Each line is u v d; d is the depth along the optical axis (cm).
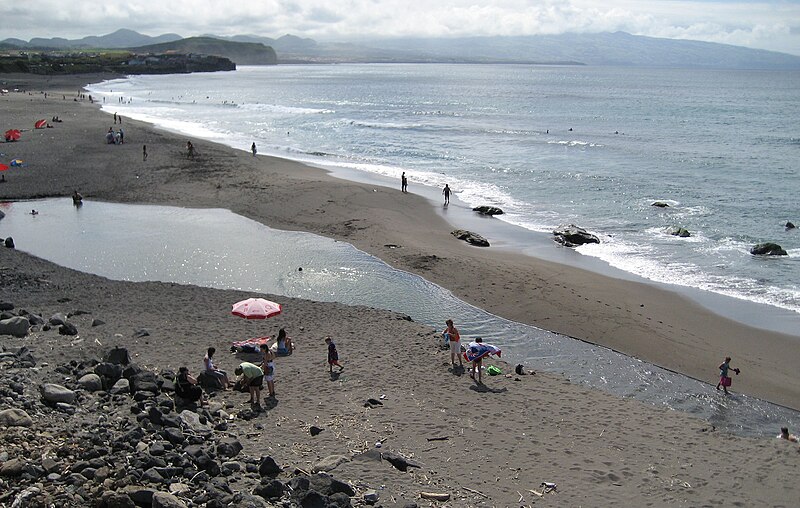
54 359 1731
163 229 3606
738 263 3184
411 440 1484
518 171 5462
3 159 5225
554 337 2325
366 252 3253
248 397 1667
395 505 1166
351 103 13125
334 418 1569
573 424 1638
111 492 1008
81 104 10831
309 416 1574
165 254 3177
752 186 4903
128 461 1152
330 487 1170
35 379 1515
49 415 1322
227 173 4972
